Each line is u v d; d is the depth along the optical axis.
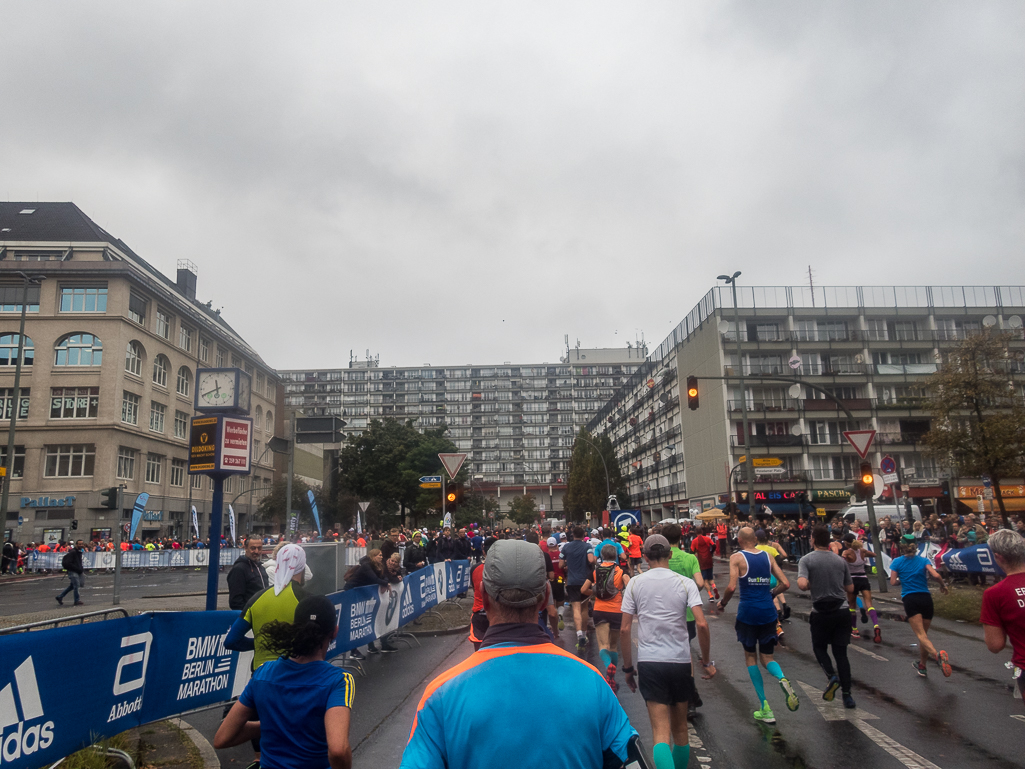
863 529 24.97
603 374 159.75
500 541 2.23
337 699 3.15
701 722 6.98
